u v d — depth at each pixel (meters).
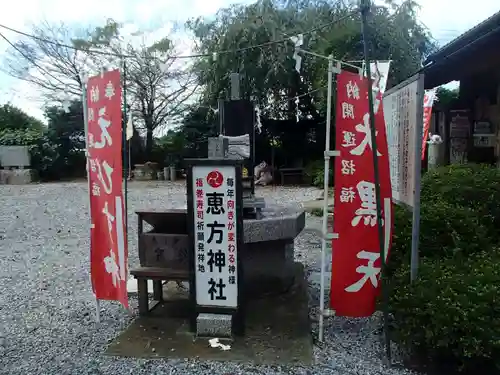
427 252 3.76
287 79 13.91
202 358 3.22
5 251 6.88
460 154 8.65
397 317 3.13
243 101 6.00
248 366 3.11
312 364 3.13
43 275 5.57
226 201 3.45
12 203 12.14
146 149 19.16
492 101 7.61
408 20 12.78
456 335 2.72
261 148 16.45
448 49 5.95
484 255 3.51
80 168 19.59
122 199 3.37
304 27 12.94
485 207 4.43
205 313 3.59
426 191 4.85
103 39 16.20
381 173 3.31
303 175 15.77
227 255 3.50
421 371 3.02
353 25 12.01
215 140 4.14
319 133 16.28
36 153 18.36
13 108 20.59
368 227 3.32
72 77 16.89
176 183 16.84
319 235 7.49
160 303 4.33
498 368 2.69
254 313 4.06
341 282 3.38
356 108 3.23
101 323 3.98
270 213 4.66
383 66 5.57
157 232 4.21
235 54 13.61
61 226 8.91
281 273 4.59
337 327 3.80
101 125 3.46
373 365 3.11
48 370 3.12
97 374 3.04
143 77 16.75
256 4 13.96
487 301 2.75
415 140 3.09
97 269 3.79
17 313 4.27
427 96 8.65
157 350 3.36
